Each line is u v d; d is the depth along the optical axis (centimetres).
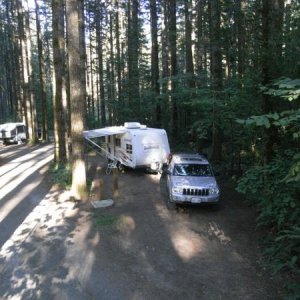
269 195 889
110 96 3344
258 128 1123
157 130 1881
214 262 823
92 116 4009
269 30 1029
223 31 1350
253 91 1159
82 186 1359
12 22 4588
